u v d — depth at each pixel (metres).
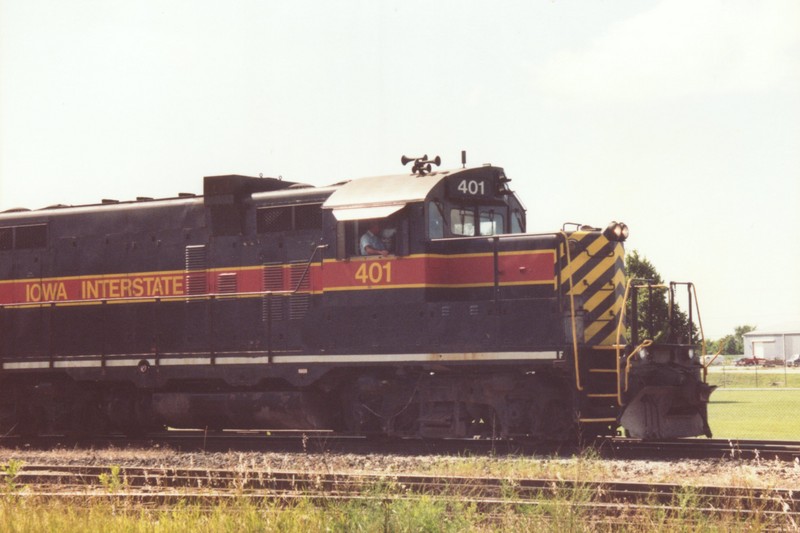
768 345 110.69
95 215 20.14
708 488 10.90
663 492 11.15
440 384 16.78
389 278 16.73
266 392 18.06
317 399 17.78
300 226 17.86
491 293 16.41
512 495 10.72
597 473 13.05
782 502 9.95
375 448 17.06
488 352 16.08
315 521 9.88
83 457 17.12
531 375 16.28
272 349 17.91
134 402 19.73
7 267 20.84
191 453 17.27
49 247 20.47
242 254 18.44
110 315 19.70
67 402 20.28
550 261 16.03
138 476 13.38
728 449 15.34
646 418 15.74
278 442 18.70
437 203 16.73
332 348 17.23
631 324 16.30
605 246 16.56
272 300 17.98
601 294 16.52
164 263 19.27
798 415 29.16
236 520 10.05
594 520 9.84
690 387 15.77
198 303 18.78
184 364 18.80
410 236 16.56
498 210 17.94
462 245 16.70
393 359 16.66
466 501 10.68
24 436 20.62
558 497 10.16
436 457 15.04
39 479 13.81
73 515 10.61
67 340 20.08
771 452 14.80
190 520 10.27
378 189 16.91
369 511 9.70
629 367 15.55
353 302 17.05
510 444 16.41
